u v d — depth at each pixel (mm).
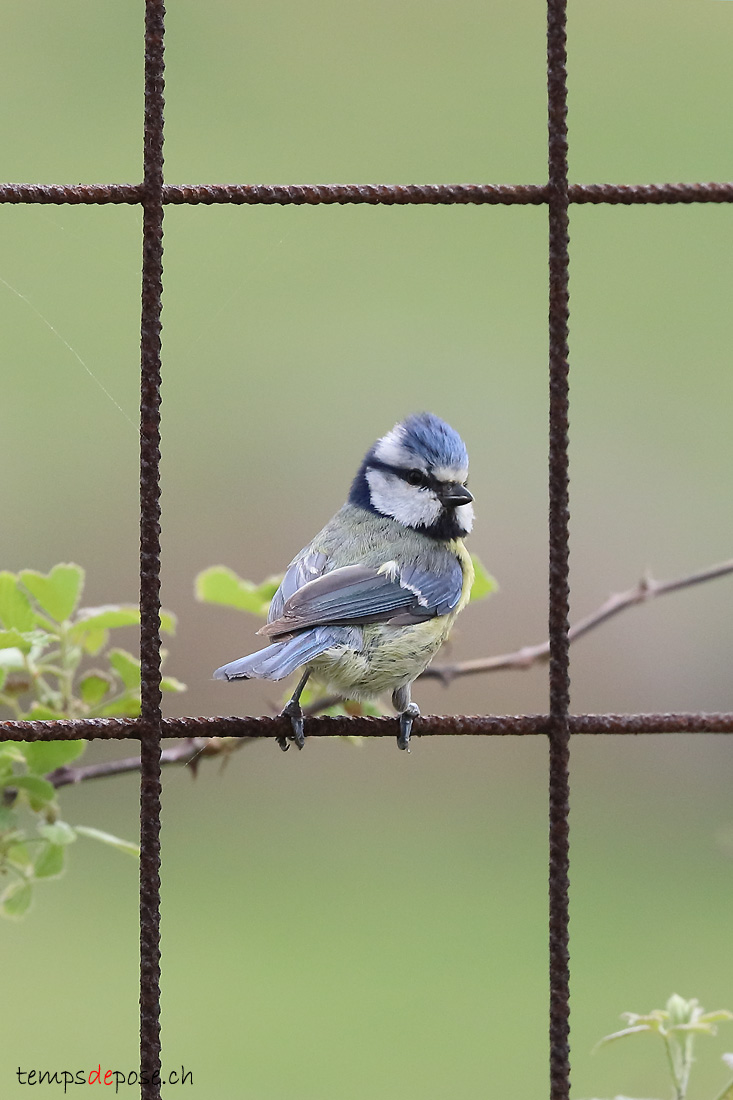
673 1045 5051
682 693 12242
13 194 4777
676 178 14445
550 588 4902
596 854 11844
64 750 5820
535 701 12008
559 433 4895
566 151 4953
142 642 4758
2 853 5730
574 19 14922
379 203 4938
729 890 11531
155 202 4812
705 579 7277
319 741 11570
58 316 11805
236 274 12375
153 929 4691
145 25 4820
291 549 11797
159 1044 4672
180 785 11219
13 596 5977
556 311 4930
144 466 4754
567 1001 4789
